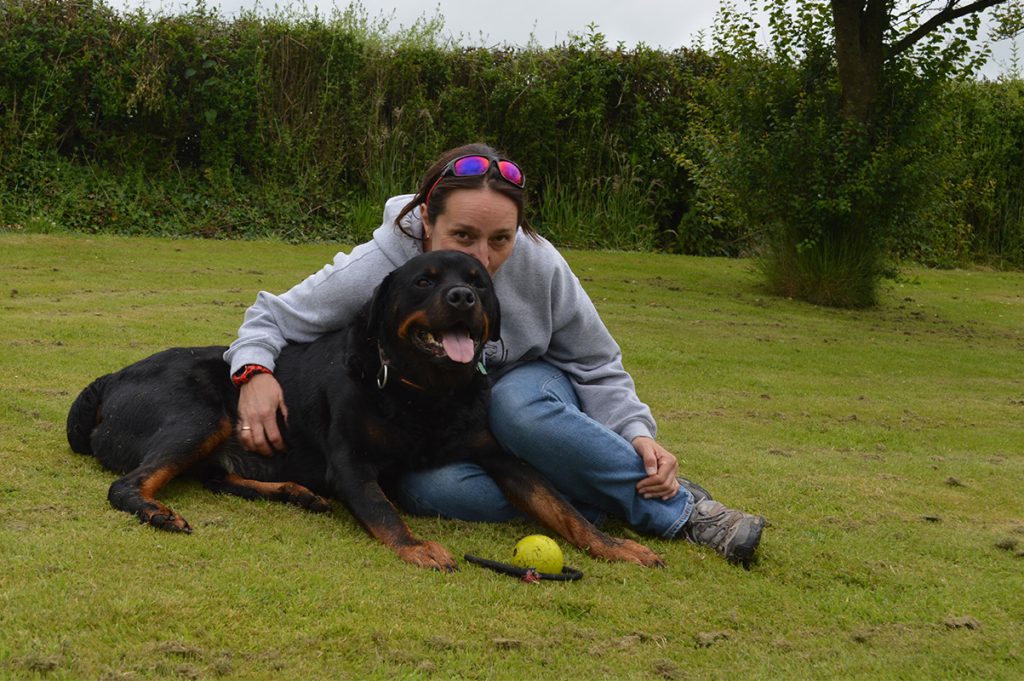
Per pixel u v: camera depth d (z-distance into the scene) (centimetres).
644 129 1534
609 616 270
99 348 608
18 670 210
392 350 335
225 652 228
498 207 338
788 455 485
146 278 934
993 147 1683
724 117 1175
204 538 302
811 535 355
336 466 339
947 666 254
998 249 1750
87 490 339
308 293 373
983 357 867
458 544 327
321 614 253
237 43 1378
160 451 341
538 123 1495
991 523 388
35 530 293
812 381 707
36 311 734
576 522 326
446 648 241
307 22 1429
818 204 1100
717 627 270
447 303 317
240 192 1387
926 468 474
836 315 1075
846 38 1096
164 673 215
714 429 535
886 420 593
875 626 278
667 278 1245
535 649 245
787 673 243
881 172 1103
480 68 1488
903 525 375
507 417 341
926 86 1107
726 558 324
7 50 1251
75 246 1094
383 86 1452
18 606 238
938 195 1155
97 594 248
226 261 1085
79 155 1334
